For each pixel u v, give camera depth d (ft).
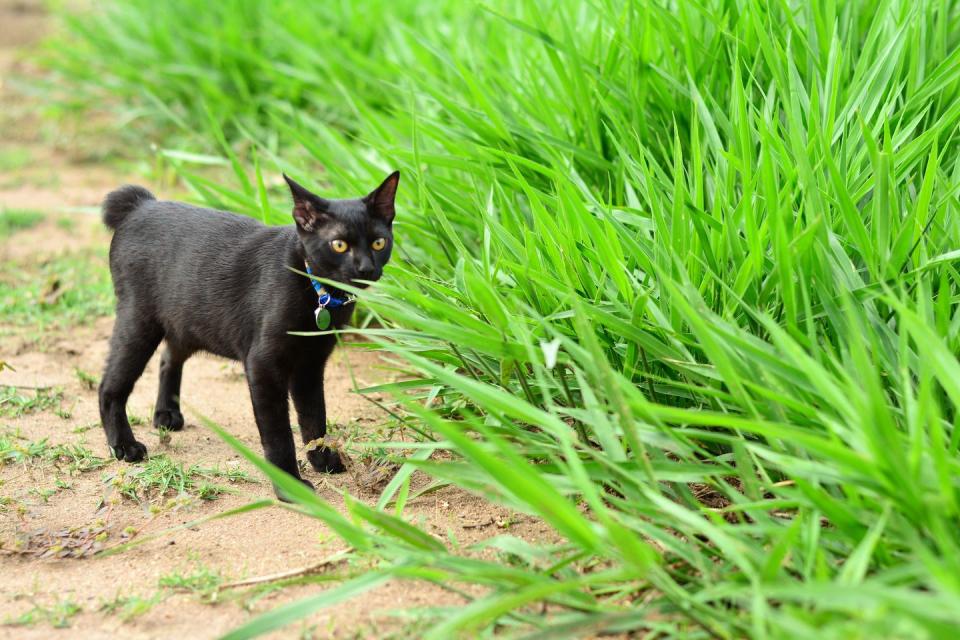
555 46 15.08
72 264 20.59
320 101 24.31
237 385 15.93
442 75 20.15
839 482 8.13
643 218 11.96
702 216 10.93
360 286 12.09
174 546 10.69
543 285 10.62
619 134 14.17
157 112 27.78
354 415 14.30
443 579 8.59
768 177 10.09
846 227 10.75
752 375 9.19
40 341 17.11
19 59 34.88
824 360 9.41
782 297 9.87
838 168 11.13
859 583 6.89
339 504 11.66
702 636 7.91
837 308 9.59
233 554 10.50
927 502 7.21
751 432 10.12
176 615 9.27
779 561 7.66
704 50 14.35
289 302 11.94
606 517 7.41
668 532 9.55
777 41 12.90
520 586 8.34
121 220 13.52
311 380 12.77
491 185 13.57
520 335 10.06
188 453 13.24
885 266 9.84
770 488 8.62
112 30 30.12
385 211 12.48
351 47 25.25
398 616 8.86
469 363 11.68
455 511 11.33
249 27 28.19
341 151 17.83
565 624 7.90
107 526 11.17
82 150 28.32
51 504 11.76
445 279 14.44
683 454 8.96
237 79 26.04
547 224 11.50
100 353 16.88
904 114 12.39
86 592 9.77
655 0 14.87
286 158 22.79
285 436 12.17
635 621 7.96
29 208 23.95
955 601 6.21
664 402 11.21
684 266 10.41
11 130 30.45
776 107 12.92
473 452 7.82
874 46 13.44
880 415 7.39
